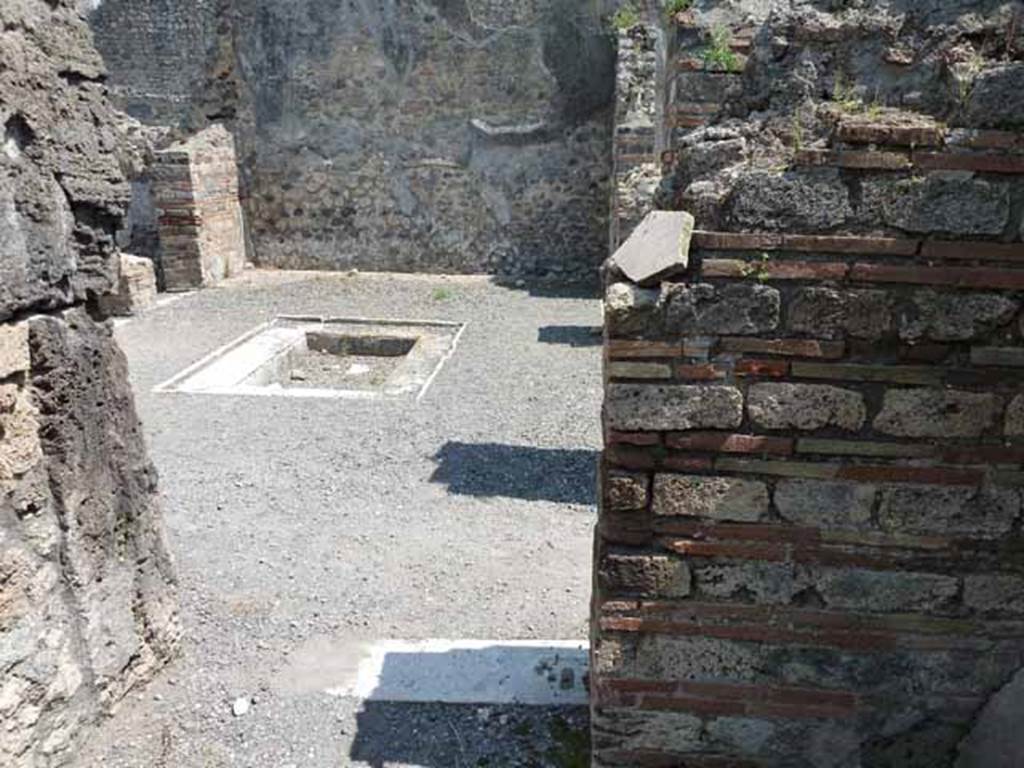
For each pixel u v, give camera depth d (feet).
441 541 14.56
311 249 41.16
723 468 7.23
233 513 15.58
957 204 6.53
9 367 8.09
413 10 37.65
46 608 8.75
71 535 9.02
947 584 7.29
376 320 31.42
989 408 6.88
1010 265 6.57
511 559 13.92
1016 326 6.70
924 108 6.75
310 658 11.05
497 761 9.16
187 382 23.62
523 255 40.52
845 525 7.24
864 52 6.97
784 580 7.43
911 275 6.68
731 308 6.88
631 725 7.99
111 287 9.66
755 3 12.89
